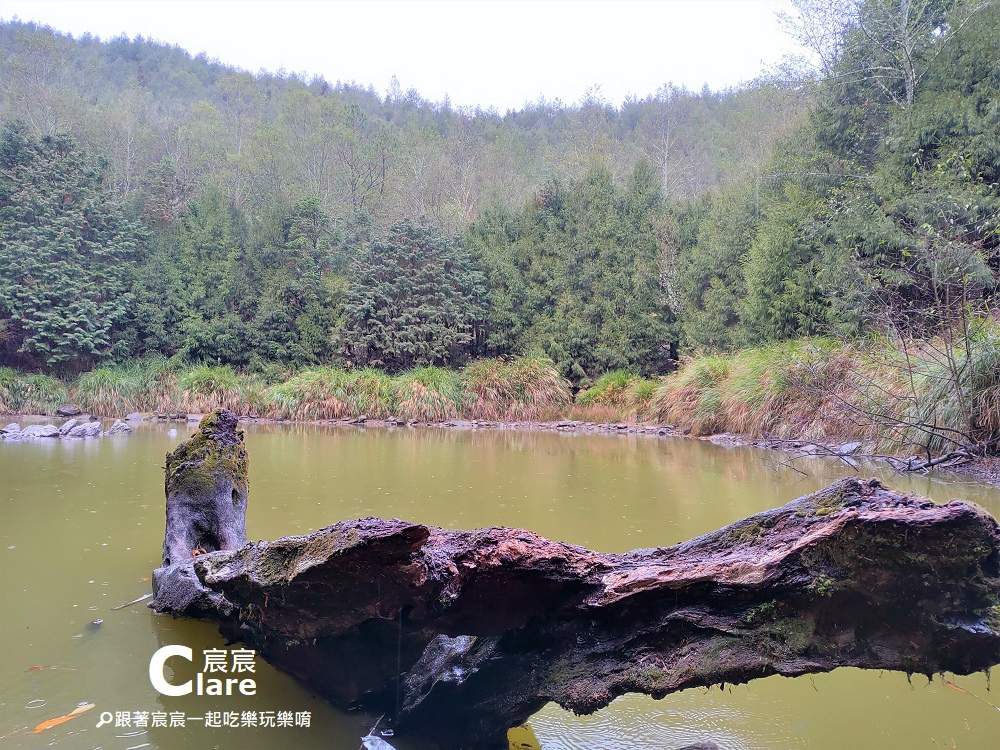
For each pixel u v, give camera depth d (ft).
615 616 6.70
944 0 45.88
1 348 63.77
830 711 7.44
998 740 6.71
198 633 8.95
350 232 81.97
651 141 138.00
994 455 22.56
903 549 5.77
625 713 7.51
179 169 97.60
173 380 58.59
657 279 71.20
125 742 6.44
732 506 17.17
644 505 17.29
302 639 7.01
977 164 37.70
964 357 23.90
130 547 12.80
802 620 6.15
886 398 26.86
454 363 69.72
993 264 35.53
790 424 33.27
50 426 38.47
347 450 31.68
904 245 35.24
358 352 67.36
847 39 50.90
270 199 81.82
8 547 12.74
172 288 70.90
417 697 7.25
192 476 11.48
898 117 43.68
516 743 6.95
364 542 5.81
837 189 45.27
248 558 7.13
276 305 70.38
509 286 71.92
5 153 67.46
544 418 56.54
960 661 5.96
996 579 5.75
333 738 6.75
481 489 19.75
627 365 66.90
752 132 88.02
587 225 72.74
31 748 6.27
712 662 6.27
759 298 49.83
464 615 6.81
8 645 8.47
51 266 63.98
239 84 140.67
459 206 95.91
